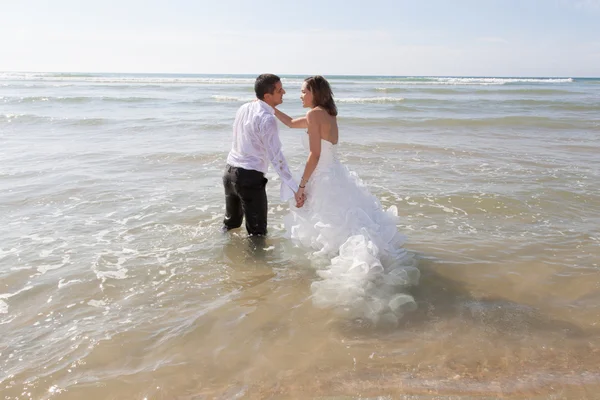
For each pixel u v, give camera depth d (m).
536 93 29.41
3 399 2.35
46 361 2.67
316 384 2.50
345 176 4.08
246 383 2.51
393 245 4.12
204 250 4.36
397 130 12.38
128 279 3.75
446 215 5.43
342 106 19.17
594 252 4.30
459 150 9.45
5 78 49.31
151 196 6.11
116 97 21.08
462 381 2.53
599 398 2.38
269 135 4.04
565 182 6.83
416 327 3.07
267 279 3.78
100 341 2.88
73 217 5.26
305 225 4.11
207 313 3.24
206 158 8.45
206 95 25.17
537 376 2.57
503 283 3.69
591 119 14.63
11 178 6.88
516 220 5.25
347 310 3.27
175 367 2.64
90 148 9.34
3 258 4.10
